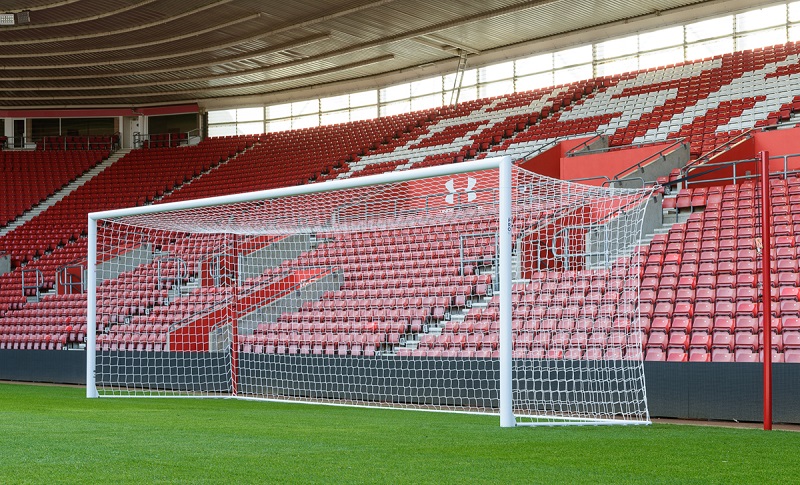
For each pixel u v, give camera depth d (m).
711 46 22.25
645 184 14.80
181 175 27.28
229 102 30.44
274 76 27.77
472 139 23.06
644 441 6.74
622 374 9.65
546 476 4.97
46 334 18.20
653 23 22.80
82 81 28.02
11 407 10.02
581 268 12.17
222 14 21.64
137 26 22.59
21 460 5.36
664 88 21.47
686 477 5.00
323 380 12.28
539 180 10.02
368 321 13.62
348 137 26.92
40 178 27.80
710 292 11.00
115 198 26.44
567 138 20.44
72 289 20.41
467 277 13.34
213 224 13.14
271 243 15.33
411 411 10.02
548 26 23.41
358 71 27.45
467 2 20.72
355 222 13.05
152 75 27.31
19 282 21.17
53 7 21.25
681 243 12.34
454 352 12.05
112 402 11.11
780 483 4.82
